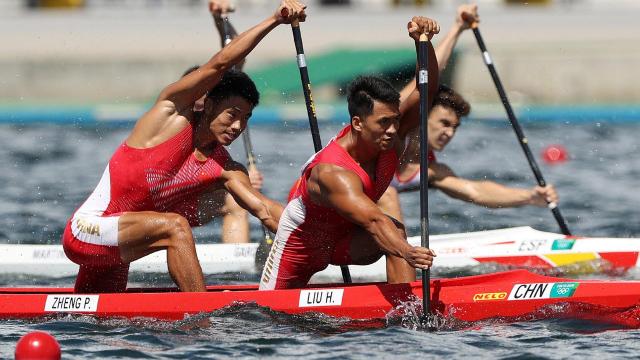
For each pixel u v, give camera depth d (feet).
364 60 290.15
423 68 73.20
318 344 66.59
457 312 72.74
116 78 321.93
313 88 304.71
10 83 322.96
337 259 76.84
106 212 77.20
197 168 77.41
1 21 323.37
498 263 105.40
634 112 282.15
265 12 322.14
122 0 361.30
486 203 107.45
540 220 135.64
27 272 104.01
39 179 174.40
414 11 318.04
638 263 102.89
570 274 103.30
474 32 111.04
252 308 73.92
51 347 58.85
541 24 309.42
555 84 305.94
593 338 67.56
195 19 322.34
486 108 289.12
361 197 69.92
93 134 253.44
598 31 308.81
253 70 304.91
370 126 69.97
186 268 75.25
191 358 63.52
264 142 233.14
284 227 76.02
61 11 346.13
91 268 79.97
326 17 316.81
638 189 164.25
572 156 208.95
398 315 72.64
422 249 68.69
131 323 73.72
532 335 68.49
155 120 75.92
